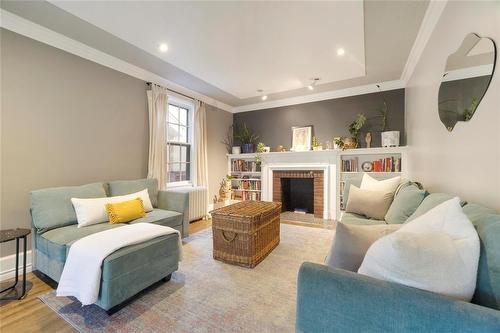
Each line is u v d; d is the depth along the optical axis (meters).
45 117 2.51
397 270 0.83
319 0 1.99
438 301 0.74
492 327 0.66
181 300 1.83
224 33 2.49
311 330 0.92
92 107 2.92
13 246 2.26
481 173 1.37
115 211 2.46
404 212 2.00
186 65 3.31
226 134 5.48
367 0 2.00
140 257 1.80
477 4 1.41
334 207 4.38
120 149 3.24
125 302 1.79
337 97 4.54
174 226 2.91
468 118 1.52
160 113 3.71
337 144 4.32
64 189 2.41
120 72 3.23
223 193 5.19
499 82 1.19
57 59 2.60
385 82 4.03
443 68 1.97
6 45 2.24
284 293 1.92
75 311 1.69
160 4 2.04
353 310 0.84
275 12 2.14
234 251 2.45
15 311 1.70
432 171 2.33
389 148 3.89
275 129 5.21
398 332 0.77
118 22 2.31
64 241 1.93
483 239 0.86
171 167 4.21
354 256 1.11
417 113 3.00
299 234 3.45
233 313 1.67
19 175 2.33
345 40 2.64
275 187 4.95
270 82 3.98
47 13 2.19
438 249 0.83
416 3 2.06
